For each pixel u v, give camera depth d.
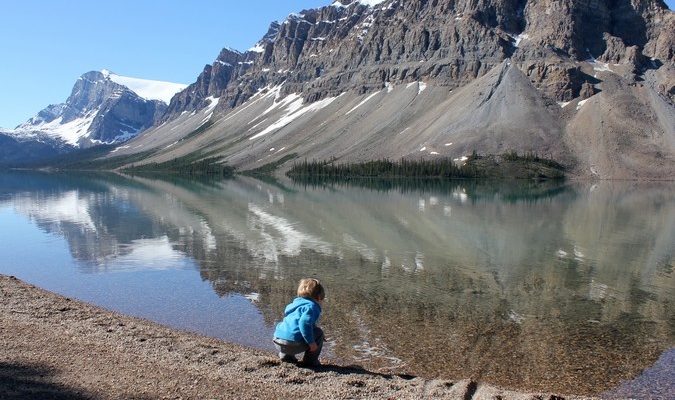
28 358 15.36
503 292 33.81
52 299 24.91
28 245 52.78
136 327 20.80
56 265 43.03
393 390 14.80
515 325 26.98
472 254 46.72
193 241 53.81
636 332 26.11
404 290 34.00
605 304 31.20
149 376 14.37
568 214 80.00
